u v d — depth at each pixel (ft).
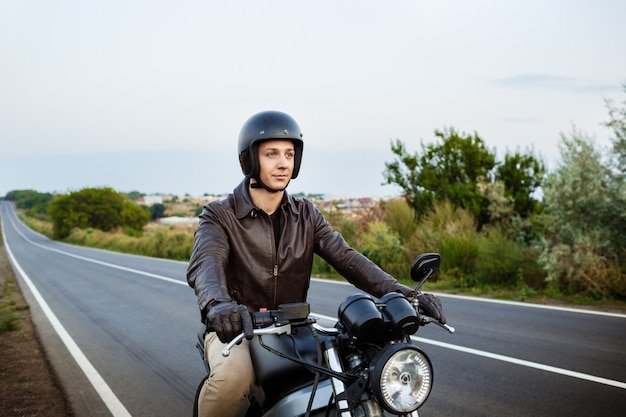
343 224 52.54
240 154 9.43
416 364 6.40
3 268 75.05
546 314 25.90
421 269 8.22
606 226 31.65
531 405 14.60
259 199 9.64
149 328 27.58
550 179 33.73
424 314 8.22
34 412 15.47
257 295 9.63
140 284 47.55
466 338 22.03
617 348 19.62
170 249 89.56
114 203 231.71
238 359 8.85
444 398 15.44
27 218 426.10
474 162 49.37
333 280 43.80
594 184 31.35
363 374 6.64
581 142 32.78
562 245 31.35
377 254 43.60
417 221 50.21
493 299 30.66
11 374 19.48
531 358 18.84
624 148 31.19
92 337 25.70
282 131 9.01
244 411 8.99
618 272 29.12
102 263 75.92
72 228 212.43
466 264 37.68
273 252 9.57
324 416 7.53
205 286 8.20
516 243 37.24
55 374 19.38
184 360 21.13
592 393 15.28
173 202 495.00
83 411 15.55
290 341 8.34
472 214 45.11
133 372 19.51
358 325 6.84
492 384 16.42
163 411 15.49
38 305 37.06
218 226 9.48
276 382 8.16
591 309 26.86
